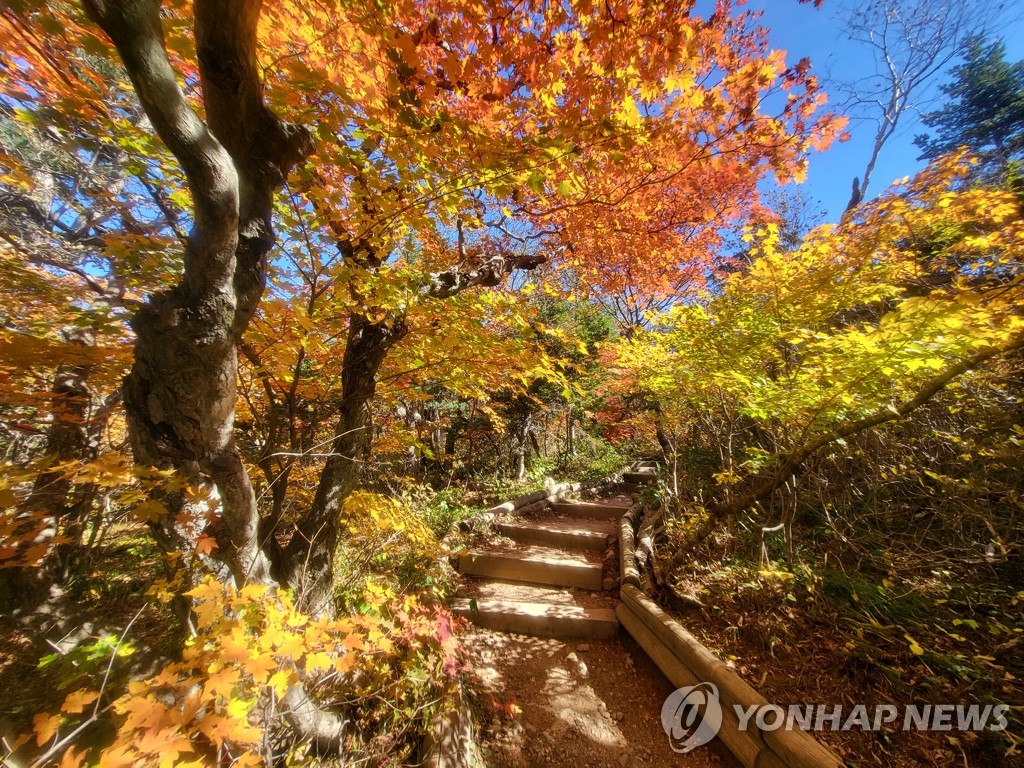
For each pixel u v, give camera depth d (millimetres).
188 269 1341
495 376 3707
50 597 2611
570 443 9422
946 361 2066
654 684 2959
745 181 3998
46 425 2588
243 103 1409
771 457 2928
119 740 1044
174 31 1594
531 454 9109
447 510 5582
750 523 3627
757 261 3455
